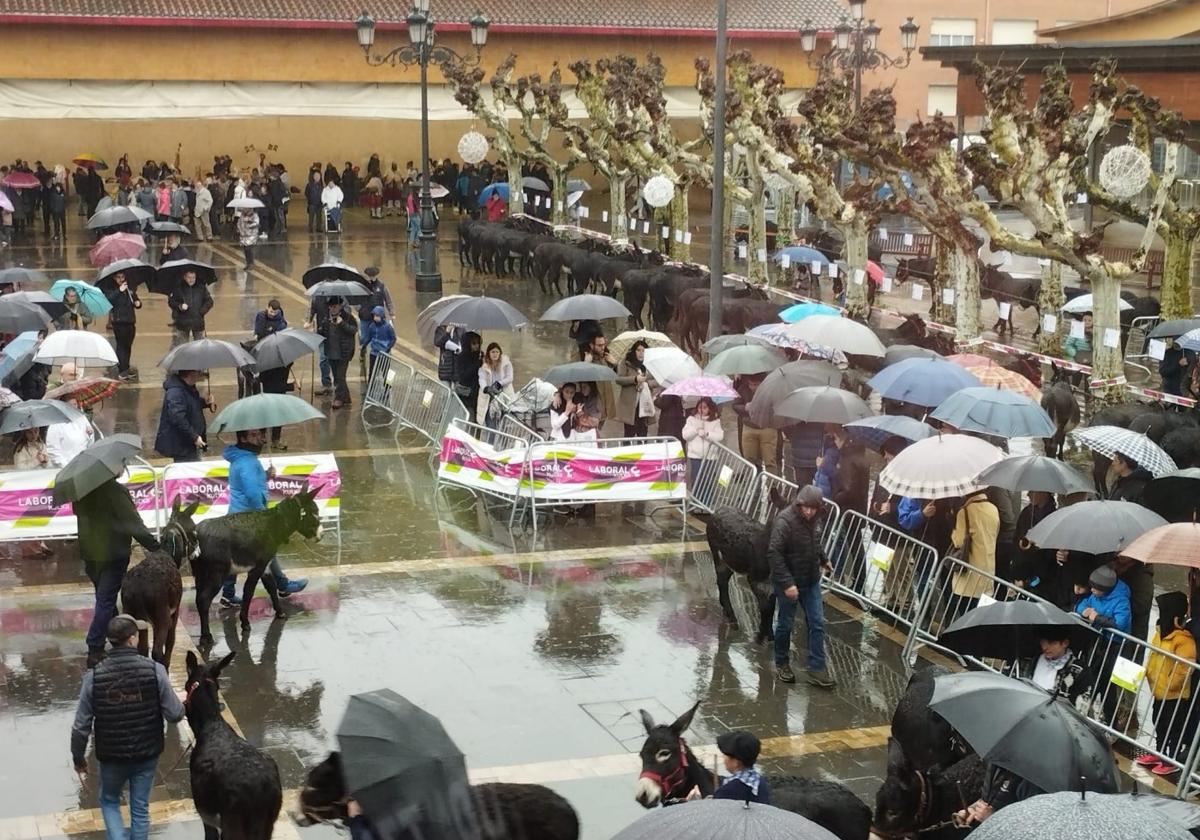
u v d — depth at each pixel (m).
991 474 12.65
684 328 26.08
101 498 12.38
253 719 11.62
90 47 45.31
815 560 12.52
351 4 47.81
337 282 22.00
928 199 23.05
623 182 37.06
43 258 37.34
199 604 12.98
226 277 35.19
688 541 16.45
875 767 11.05
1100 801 6.89
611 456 16.81
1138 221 22.62
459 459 17.64
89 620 13.73
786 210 34.75
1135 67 29.41
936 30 54.78
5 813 10.08
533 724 11.63
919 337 22.72
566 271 36.50
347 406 22.25
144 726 9.13
